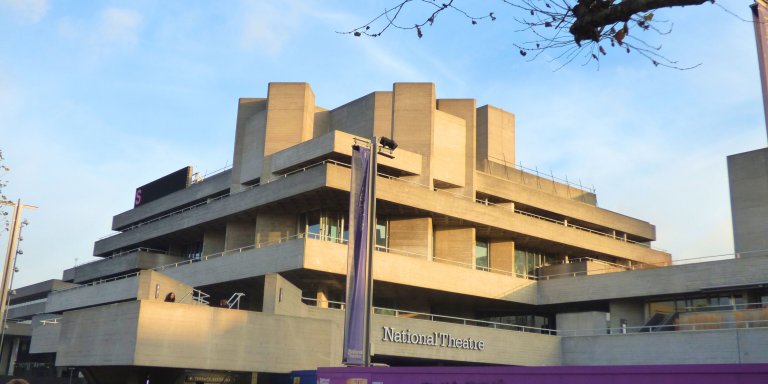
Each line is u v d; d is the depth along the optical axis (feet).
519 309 183.01
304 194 148.15
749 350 123.24
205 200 198.29
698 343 130.62
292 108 173.37
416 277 151.23
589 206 210.79
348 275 79.30
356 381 61.36
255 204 158.92
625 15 21.99
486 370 50.93
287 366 100.68
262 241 160.56
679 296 155.53
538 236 182.70
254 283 153.38
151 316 89.56
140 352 87.56
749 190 168.66
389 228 163.63
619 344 143.54
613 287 161.89
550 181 213.87
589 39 23.22
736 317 132.26
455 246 171.22
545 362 153.07
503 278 168.86
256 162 174.70
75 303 184.96
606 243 203.92
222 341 95.20
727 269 144.97
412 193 155.74
